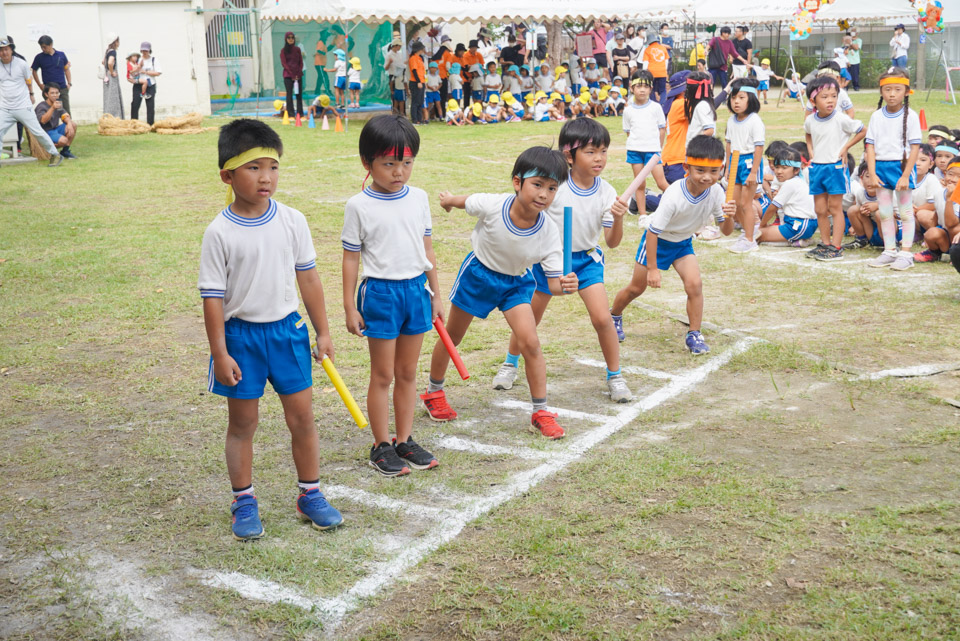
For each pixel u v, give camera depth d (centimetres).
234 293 321
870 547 314
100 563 320
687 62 2964
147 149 1608
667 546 320
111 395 484
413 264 387
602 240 871
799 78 2661
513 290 432
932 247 749
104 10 2053
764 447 405
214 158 1471
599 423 443
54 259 784
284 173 1277
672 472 379
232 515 349
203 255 315
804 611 280
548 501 360
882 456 391
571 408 465
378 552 325
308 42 2384
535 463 397
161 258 788
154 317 623
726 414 446
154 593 301
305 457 342
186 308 645
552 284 435
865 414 440
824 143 757
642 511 344
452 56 2112
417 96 2041
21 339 577
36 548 330
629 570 305
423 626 280
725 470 380
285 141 1661
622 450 407
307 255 334
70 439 428
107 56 1895
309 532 341
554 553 318
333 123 2044
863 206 799
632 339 577
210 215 994
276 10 1962
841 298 654
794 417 439
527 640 271
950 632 266
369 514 354
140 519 351
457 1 1811
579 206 464
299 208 1020
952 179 739
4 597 300
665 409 457
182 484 382
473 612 286
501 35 2692
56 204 1068
